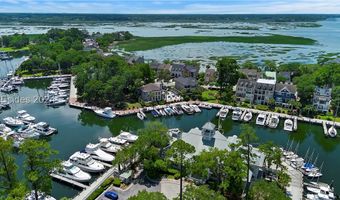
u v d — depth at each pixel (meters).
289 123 94.38
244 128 55.50
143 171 62.16
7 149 41.56
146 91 113.12
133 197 42.44
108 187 56.66
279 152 59.38
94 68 130.12
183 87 122.44
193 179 58.00
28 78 147.62
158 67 158.12
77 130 91.81
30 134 81.75
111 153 73.69
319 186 58.59
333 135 87.00
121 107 107.06
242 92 114.81
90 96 111.31
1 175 42.69
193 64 163.75
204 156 54.38
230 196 53.62
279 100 109.81
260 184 47.38
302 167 65.31
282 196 45.16
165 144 63.00
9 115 100.50
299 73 147.00
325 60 177.50
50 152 45.72
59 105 111.69
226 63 122.75
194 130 66.75
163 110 105.12
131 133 88.44
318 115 101.56
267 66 160.75
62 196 56.38
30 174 42.81
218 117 101.69
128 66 132.12
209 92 125.50
